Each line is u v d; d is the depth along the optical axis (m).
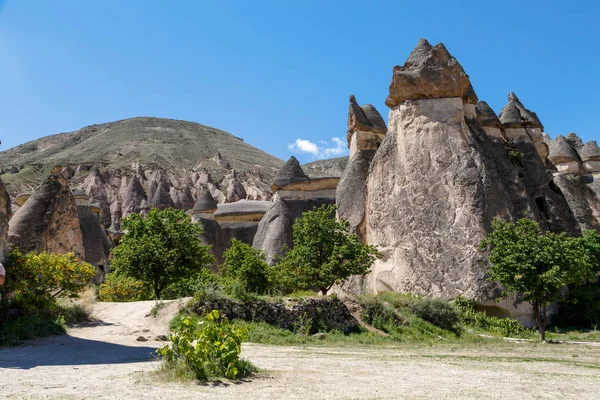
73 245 25.03
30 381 7.27
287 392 7.07
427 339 18.61
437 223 25.98
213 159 120.25
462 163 26.48
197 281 22.86
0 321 13.40
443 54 28.91
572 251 19.36
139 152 119.62
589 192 36.41
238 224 45.19
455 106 28.17
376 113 35.62
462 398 7.05
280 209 38.50
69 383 7.18
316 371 9.08
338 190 33.12
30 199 25.02
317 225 22.36
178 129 152.75
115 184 89.25
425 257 25.83
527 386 8.19
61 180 25.61
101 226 43.44
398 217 27.59
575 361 12.20
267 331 15.59
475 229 24.77
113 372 8.23
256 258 22.80
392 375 8.95
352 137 35.12
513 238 19.98
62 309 16.23
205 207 43.03
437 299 21.86
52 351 11.09
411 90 28.94
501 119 34.59
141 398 6.30
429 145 27.70
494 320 22.58
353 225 31.16
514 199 27.31
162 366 8.28
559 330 23.75
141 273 24.28
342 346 15.08
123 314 17.62
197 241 26.20
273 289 22.16
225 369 8.00
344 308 18.59
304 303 17.38
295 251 22.41
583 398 7.38
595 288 26.06
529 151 32.62
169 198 78.06
